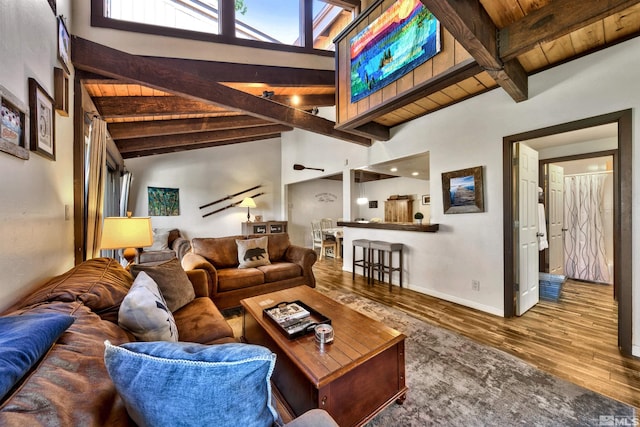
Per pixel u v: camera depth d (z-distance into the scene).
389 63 2.62
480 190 2.90
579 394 1.59
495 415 1.44
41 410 0.56
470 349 2.11
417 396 1.59
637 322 1.97
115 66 2.17
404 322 2.64
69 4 2.26
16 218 1.22
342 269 5.13
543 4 1.65
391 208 8.06
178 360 0.62
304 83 3.50
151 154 5.49
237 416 0.64
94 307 1.28
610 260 3.92
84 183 2.30
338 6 3.68
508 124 2.70
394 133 3.97
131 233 2.23
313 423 0.81
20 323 0.80
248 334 2.05
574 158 3.61
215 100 2.73
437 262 3.43
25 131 1.29
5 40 1.15
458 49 2.09
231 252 3.52
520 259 2.86
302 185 7.67
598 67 2.13
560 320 2.67
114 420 0.67
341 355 1.35
